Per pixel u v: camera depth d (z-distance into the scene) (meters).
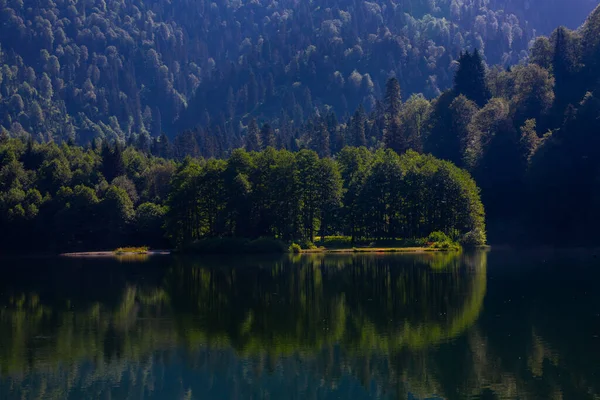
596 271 81.88
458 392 37.31
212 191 131.50
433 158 139.38
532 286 69.94
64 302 66.44
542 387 37.50
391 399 36.94
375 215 132.00
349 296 66.19
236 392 38.72
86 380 40.94
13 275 93.19
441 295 65.38
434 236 124.88
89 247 146.75
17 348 47.84
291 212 131.88
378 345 46.91
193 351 46.75
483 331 49.75
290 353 45.81
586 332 48.81
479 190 134.00
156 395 38.53
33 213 144.25
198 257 119.81
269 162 133.12
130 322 55.94
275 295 68.12
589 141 130.75
